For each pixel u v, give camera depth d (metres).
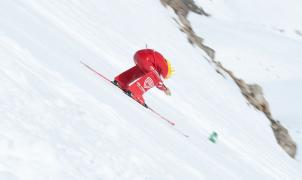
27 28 21.98
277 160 66.44
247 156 48.66
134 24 85.50
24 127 10.19
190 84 78.75
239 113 91.94
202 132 39.38
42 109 11.95
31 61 15.92
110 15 76.31
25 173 8.53
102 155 11.73
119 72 33.50
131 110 21.23
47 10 36.34
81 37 37.38
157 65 26.45
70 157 10.30
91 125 13.58
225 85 104.06
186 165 17.72
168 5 140.38
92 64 27.56
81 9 58.59
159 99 41.72
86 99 15.92
